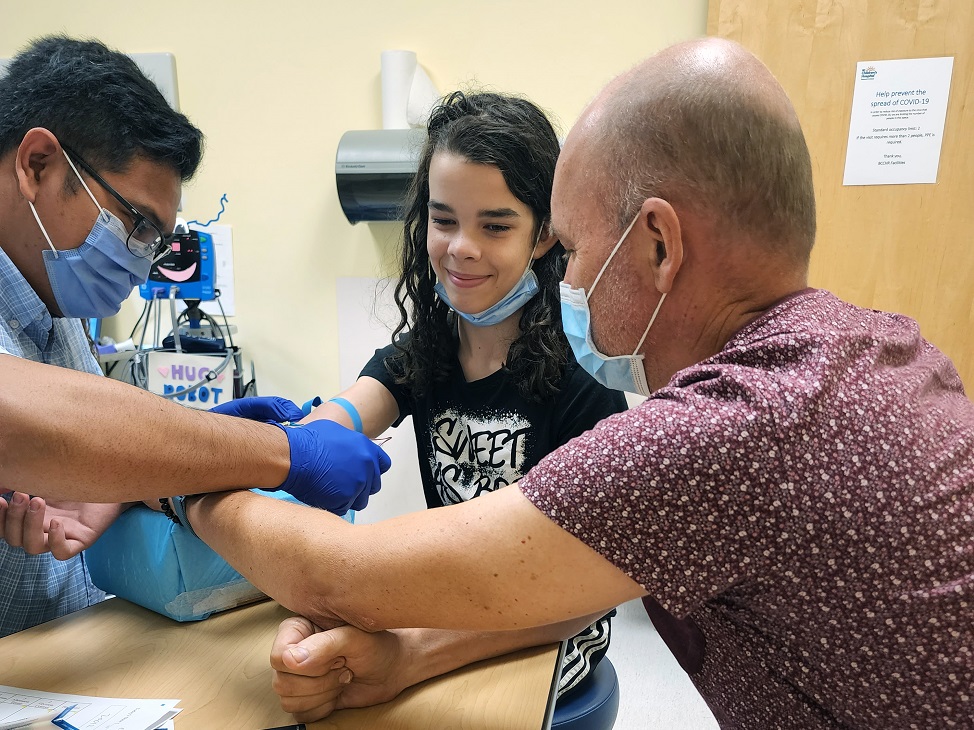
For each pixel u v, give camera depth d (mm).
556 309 1061
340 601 655
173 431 748
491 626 605
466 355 1191
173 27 2193
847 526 519
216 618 856
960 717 539
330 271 2227
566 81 1971
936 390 630
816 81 1775
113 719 647
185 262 2000
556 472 564
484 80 2020
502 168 994
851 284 1868
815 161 1824
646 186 620
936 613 517
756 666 626
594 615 854
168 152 1022
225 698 690
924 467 530
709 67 610
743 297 641
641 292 666
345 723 662
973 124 1707
